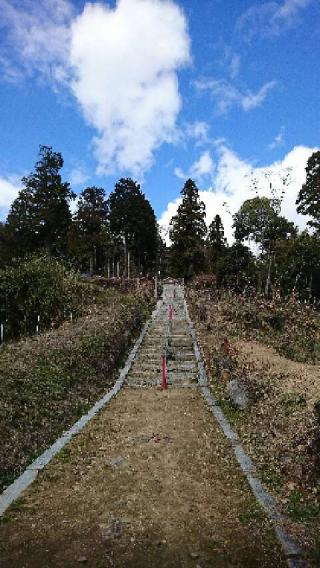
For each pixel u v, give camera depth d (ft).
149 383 39.42
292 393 30.73
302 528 15.92
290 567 13.78
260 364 41.88
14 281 64.08
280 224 127.95
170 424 28.27
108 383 38.55
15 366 32.37
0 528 16.08
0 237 148.66
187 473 20.89
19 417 25.21
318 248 102.99
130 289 112.78
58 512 17.24
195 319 69.87
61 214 140.05
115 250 180.75
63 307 67.36
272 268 109.81
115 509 17.49
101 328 48.67
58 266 77.05
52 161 138.31
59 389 31.19
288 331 59.47
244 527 16.15
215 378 39.27
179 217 166.91
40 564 14.03
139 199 159.12
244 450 23.59
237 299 77.36
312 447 20.43
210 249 171.73
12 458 21.21
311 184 115.65
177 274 166.40
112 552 14.65
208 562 14.12
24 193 138.51
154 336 57.16
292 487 19.03
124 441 25.13
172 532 15.84
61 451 23.25
